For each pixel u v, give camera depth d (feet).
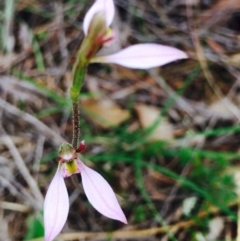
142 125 0.29
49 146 0.29
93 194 0.16
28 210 0.27
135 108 0.29
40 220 0.26
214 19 0.32
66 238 0.26
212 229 0.26
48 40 0.32
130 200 0.27
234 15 0.32
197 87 0.30
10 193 0.27
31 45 0.31
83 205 0.27
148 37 0.32
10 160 0.28
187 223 0.27
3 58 0.31
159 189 0.28
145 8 0.32
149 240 0.26
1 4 0.32
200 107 0.29
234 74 0.30
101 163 0.28
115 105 0.29
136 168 0.27
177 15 0.32
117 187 0.28
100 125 0.29
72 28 0.32
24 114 0.29
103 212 0.16
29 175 0.28
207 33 0.32
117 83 0.30
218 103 0.30
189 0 0.33
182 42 0.31
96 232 0.27
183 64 0.31
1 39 0.31
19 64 0.31
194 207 0.27
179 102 0.30
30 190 0.27
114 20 0.32
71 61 0.31
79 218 0.27
